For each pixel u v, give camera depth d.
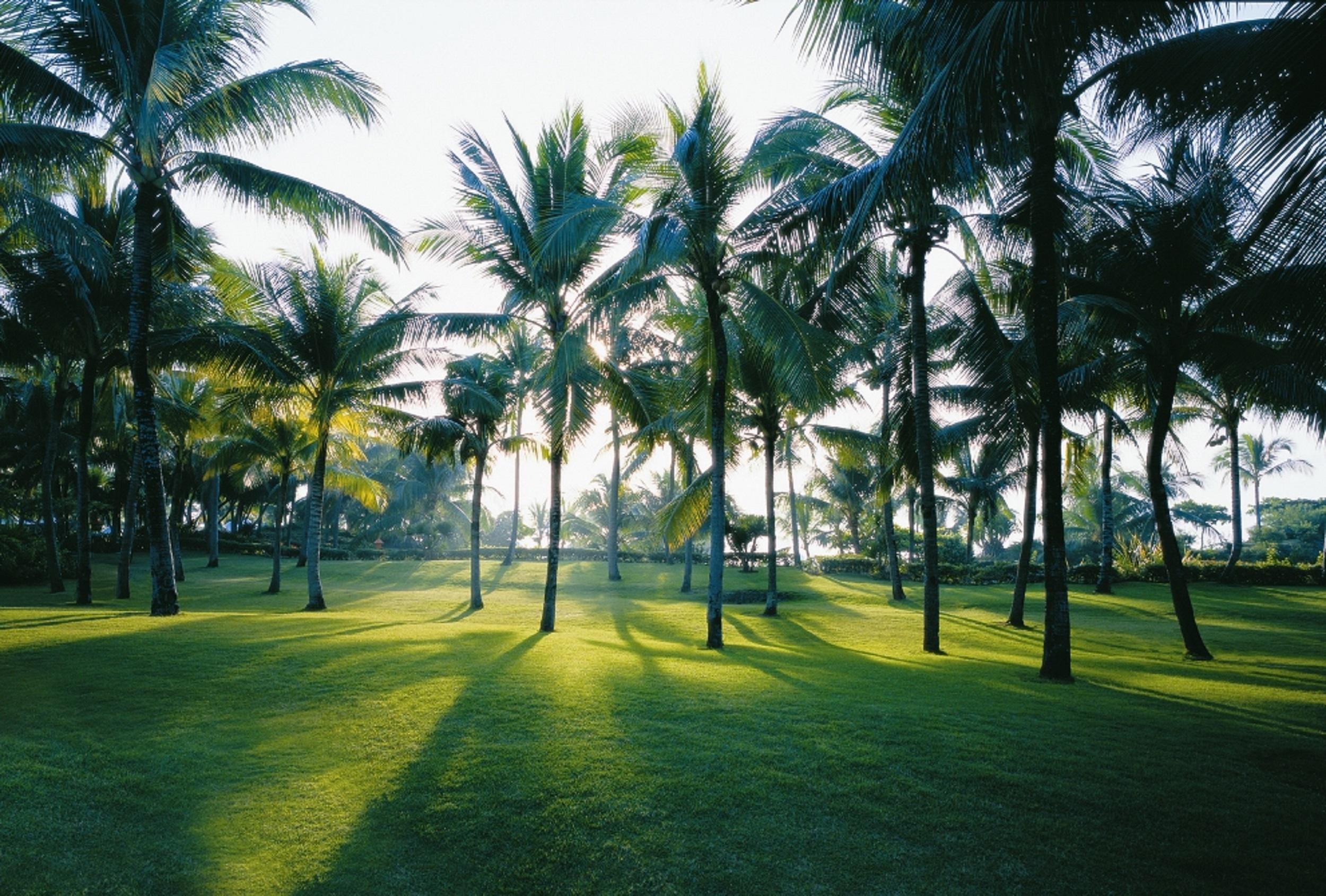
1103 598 22.61
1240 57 5.36
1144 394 15.95
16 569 24.14
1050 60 4.42
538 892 3.80
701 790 4.81
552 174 14.35
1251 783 4.83
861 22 8.05
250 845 4.25
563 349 11.94
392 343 16.20
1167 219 11.29
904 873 3.83
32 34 11.57
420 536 55.38
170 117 12.55
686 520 16.25
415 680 7.81
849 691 7.63
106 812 4.62
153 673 7.87
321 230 14.14
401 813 4.61
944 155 5.14
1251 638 14.55
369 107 13.02
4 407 24.75
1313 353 5.41
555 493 14.78
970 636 15.02
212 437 30.95
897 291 15.52
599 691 7.38
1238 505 25.84
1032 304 9.48
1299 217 4.92
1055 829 4.22
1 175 11.65
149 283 13.49
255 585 27.58
